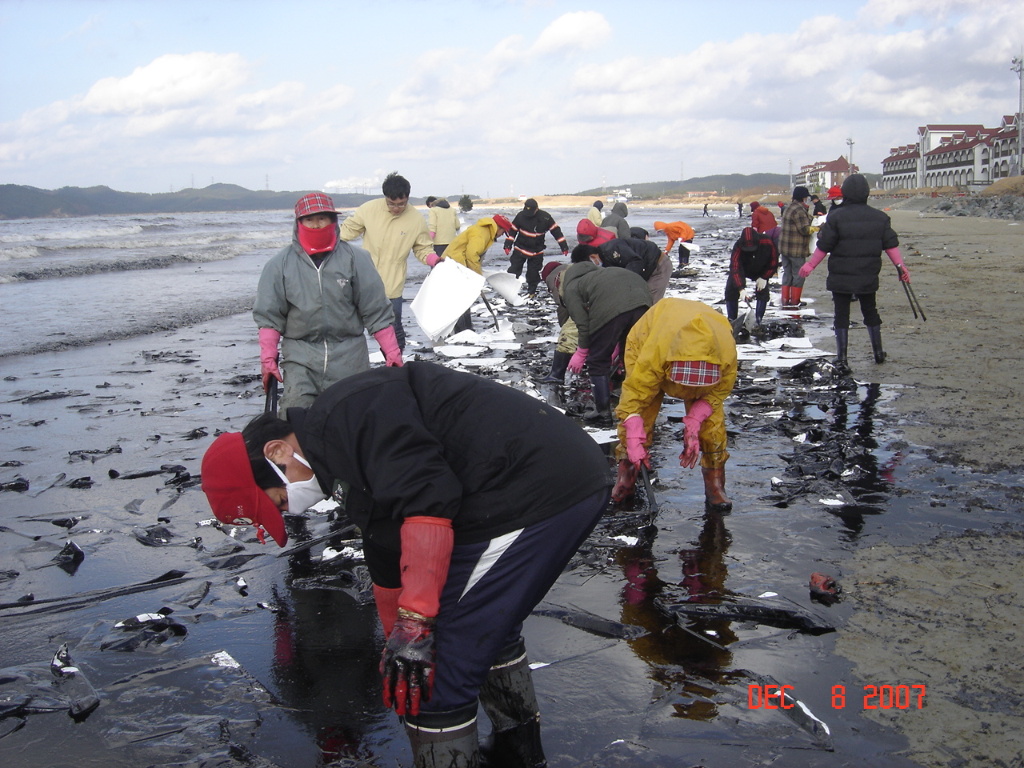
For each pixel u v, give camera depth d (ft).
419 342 37.58
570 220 235.81
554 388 27.12
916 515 15.93
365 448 7.64
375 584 8.68
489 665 7.95
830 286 29.60
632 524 15.94
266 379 16.38
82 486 18.86
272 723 10.02
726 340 14.84
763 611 12.20
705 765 8.96
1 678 10.91
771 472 18.88
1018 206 157.17
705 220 216.13
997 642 11.25
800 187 42.98
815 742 9.25
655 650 11.49
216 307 50.44
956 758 8.91
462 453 7.86
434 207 43.62
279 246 118.11
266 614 12.90
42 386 29.43
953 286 50.42
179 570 14.48
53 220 342.03
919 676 10.52
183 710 10.30
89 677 11.06
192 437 22.75
